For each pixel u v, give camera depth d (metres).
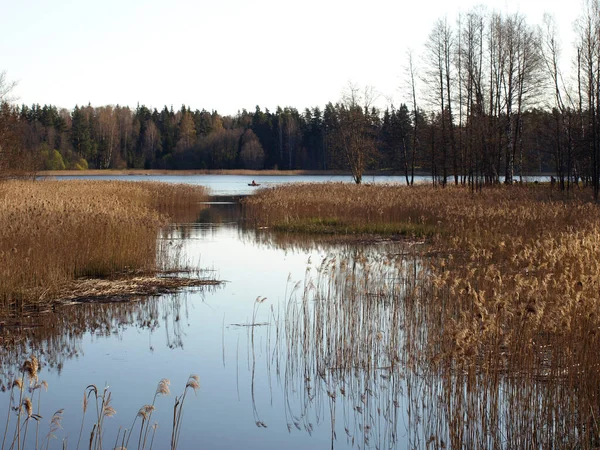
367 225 24.48
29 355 9.45
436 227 22.77
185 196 39.16
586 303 7.72
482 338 7.33
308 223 25.97
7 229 14.12
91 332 10.65
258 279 15.08
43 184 37.56
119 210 18.83
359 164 54.75
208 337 10.41
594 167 33.00
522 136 45.03
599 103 33.56
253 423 7.32
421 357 8.84
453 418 6.78
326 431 7.12
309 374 8.75
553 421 6.67
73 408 7.59
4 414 7.34
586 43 35.34
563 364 7.26
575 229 17.19
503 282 10.59
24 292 12.27
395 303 10.24
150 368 8.98
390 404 7.82
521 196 29.33
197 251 19.75
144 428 7.13
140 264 15.86
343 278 14.27
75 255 14.68
